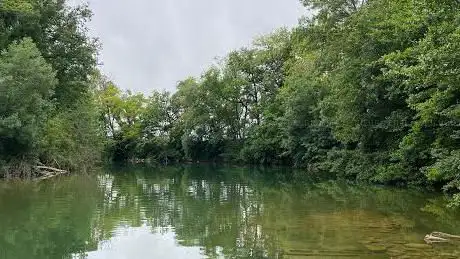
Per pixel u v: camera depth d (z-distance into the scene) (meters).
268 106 55.91
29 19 34.16
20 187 26.38
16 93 28.02
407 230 13.81
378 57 26.12
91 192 24.98
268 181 33.00
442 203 19.34
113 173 42.94
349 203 20.11
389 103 27.19
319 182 31.08
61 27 37.81
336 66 31.94
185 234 14.16
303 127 44.56
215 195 24.19
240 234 14.00
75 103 40.72
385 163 28.36
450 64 14.99
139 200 22.05
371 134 28.94
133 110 74.44
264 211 18.36
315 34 33.72
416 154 23.86
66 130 39.09
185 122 67.75
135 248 12.38
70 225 15.52
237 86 62.91
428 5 17.44
